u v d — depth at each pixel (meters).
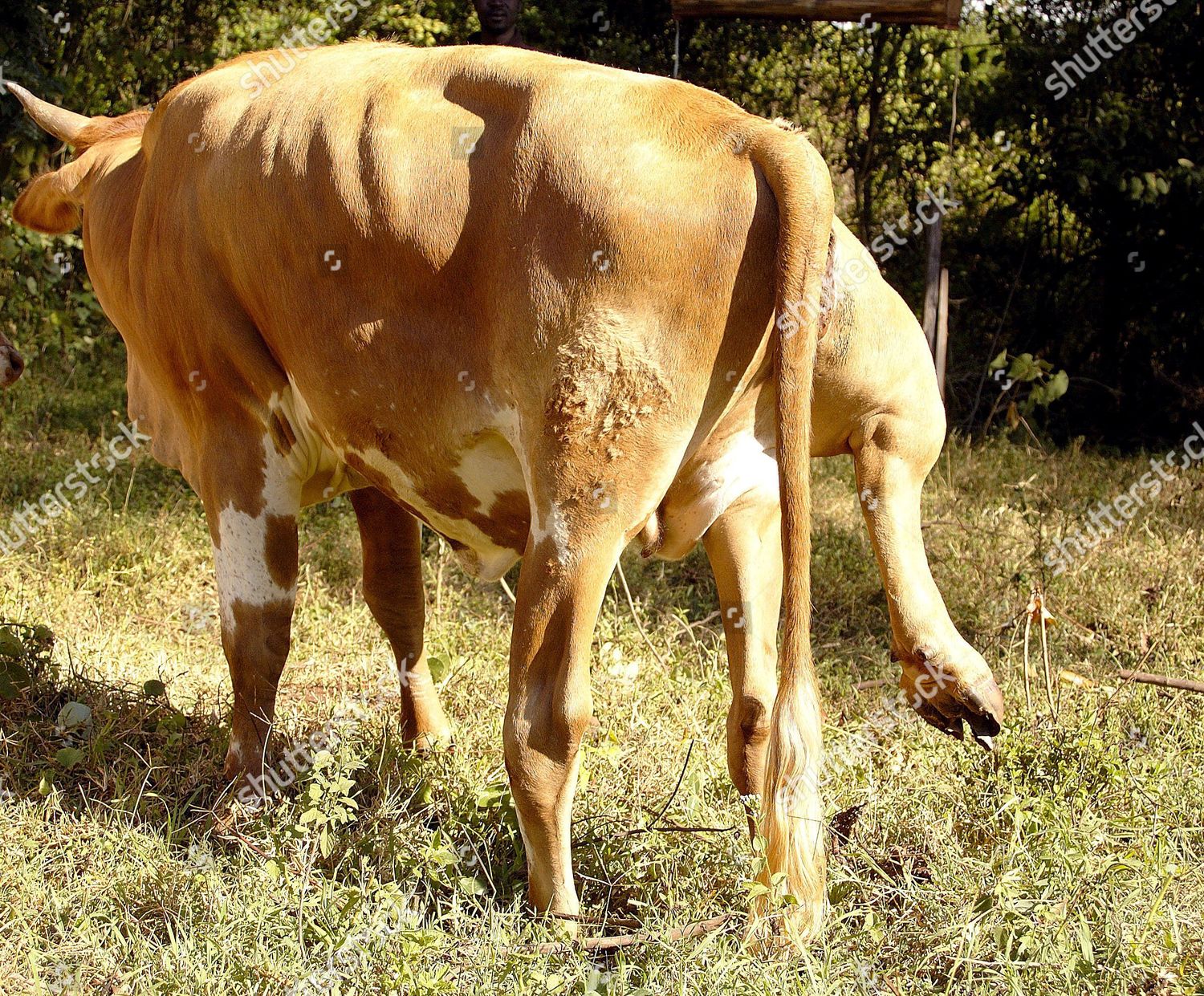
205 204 3.41
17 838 3.37
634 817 3.64
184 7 10.30
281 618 3.73
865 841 3.46
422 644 4.15
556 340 2.82
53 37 9.41
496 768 3.86
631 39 10.29
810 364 2.79
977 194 10.27
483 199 2.92
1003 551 6.06
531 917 3.13
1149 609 5.51
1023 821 3.36
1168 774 3.76
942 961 2.96
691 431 2.91
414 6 10.29
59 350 9.22
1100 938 2.99
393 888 3.02
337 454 3.46
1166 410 9.45
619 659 4.61
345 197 3.06
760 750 3.44
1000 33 9.59
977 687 3.35
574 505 2.89
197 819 3.65
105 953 2.94
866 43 10.31
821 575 5.94
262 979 2.79
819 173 2.81
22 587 5.27
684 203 2.80
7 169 8.62
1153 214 9.20
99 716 4.14
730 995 2.72
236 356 3.52
